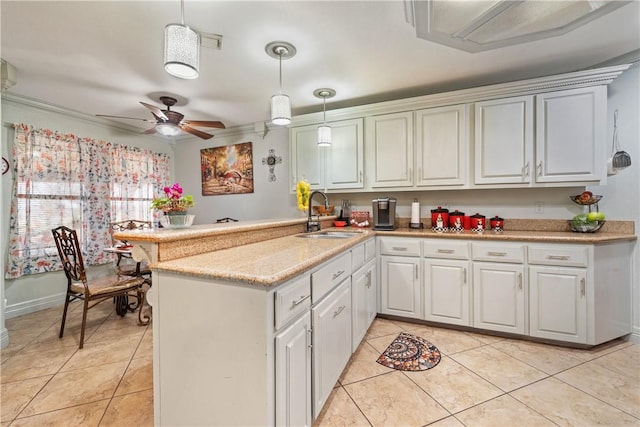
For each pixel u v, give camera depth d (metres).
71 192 3.35
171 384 1.24
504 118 2.50
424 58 2.27
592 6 1.67
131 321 2.85
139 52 2.16
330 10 1.70
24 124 2.98
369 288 2.43
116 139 3.92
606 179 2.24
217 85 2.75
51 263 3.19
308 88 2.84
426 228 3.06
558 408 1.54
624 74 2.28
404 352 2.14
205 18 1.77
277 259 1.34
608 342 2.27
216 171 4.44
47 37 1.96
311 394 1.37
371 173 3.02
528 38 1.99
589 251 2.09
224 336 1.12
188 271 1.16
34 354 2.19
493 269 2.34
